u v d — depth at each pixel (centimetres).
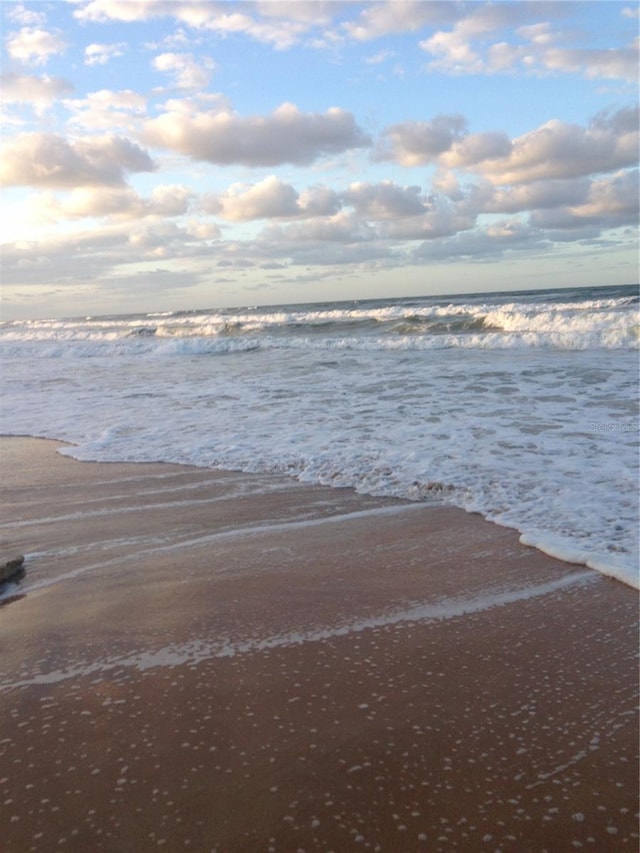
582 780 216
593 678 277
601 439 697
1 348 2602
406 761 228
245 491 588
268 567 412
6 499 602
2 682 288
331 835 196
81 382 1471
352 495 561
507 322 2161
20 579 409
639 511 477
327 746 237
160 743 241
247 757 231
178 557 436
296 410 967
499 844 191
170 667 296
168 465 697
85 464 721
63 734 248
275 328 2844
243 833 197
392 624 332
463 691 271
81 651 313
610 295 3725
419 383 1178
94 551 454
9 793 218
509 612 340
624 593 355
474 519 487
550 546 420
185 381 1397
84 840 196
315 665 294
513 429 763
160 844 194
